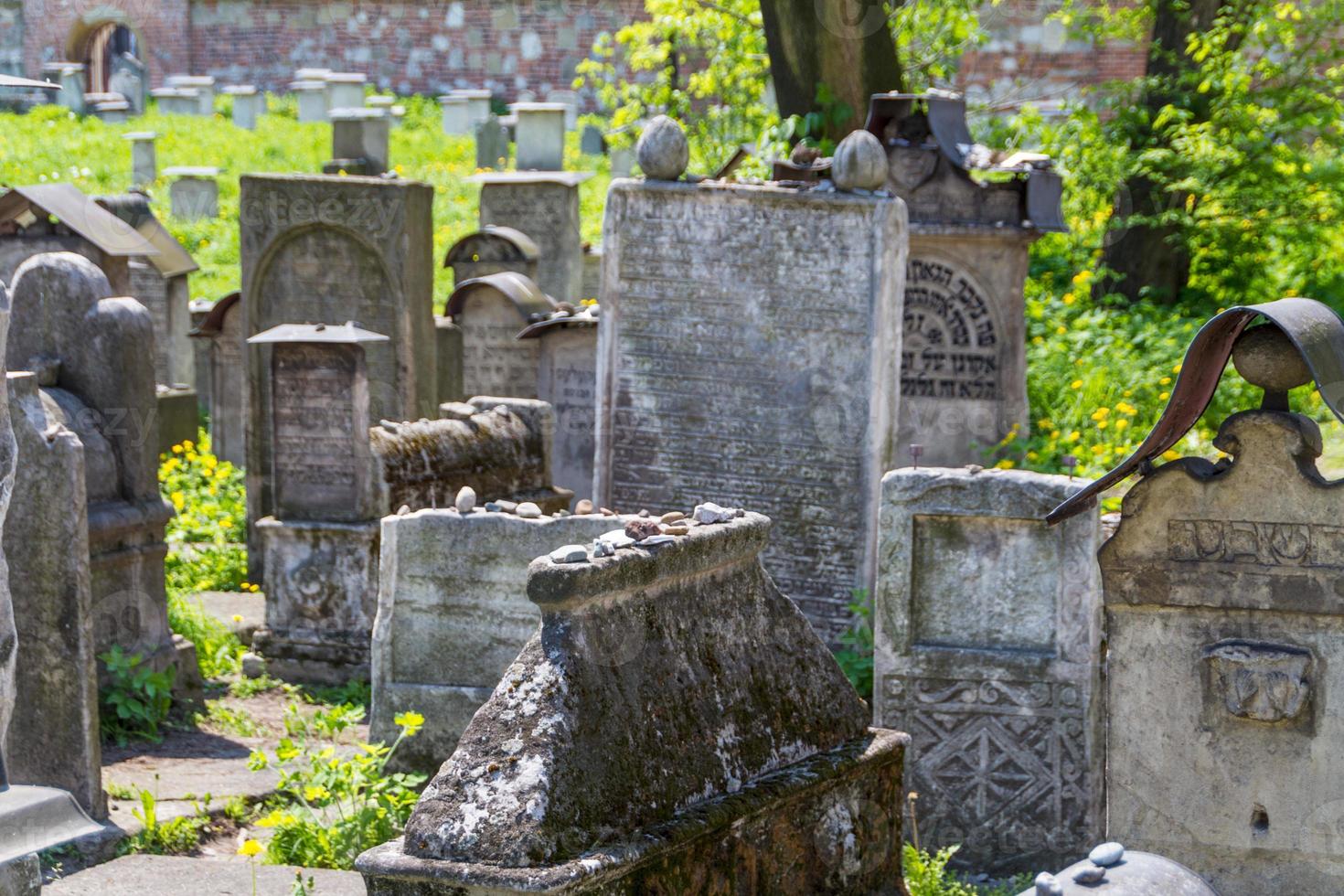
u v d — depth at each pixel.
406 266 11.87
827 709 5.03
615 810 4.03
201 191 24.61
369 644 9.12
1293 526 4.64
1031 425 13.01
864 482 8.91
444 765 4.02
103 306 8.23
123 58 33.25
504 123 30.52
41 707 6.61
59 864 6.15
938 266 12.24
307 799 6.80
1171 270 17.95
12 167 26.69
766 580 4.98
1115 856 3.48
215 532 12.24
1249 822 4.81
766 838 4.54
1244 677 4.69
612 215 9.35
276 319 12.07
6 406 3.73
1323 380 4.31
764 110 18.42
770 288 9.05
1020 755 6.84
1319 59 17.67
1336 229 18.67
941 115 12.34
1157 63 18.27
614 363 9.46
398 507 9.27
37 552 6.57
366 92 33.91
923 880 5.93
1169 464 4.77
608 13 31.55
